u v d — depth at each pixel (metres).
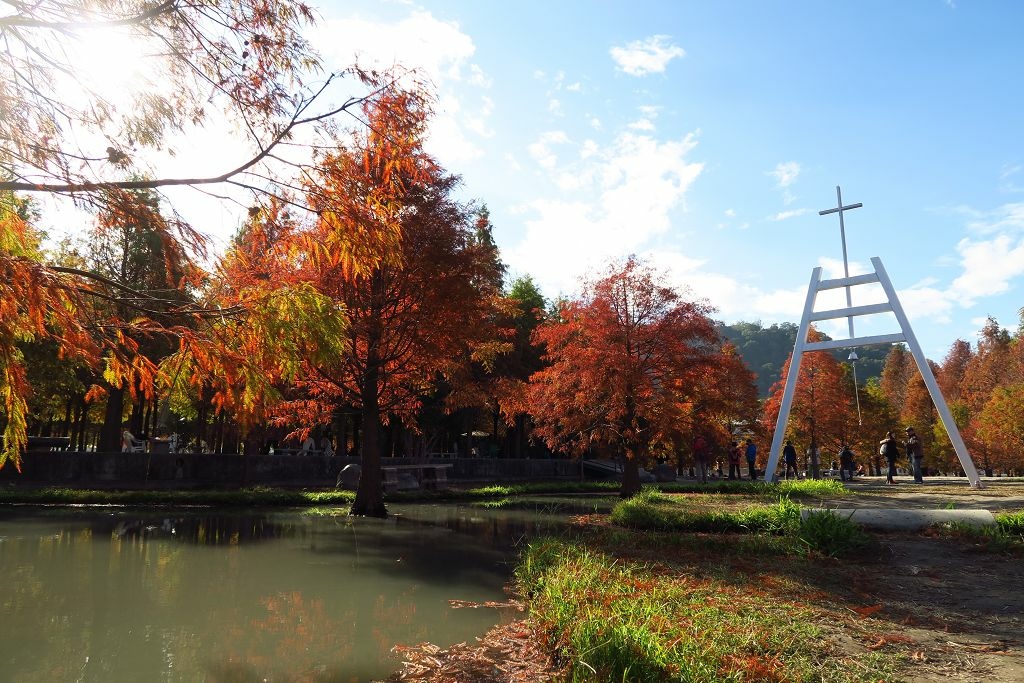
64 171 3.77
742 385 20.38
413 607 6.12
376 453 15.05
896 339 25.42
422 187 13.06
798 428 37.62
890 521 9.51
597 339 19.62
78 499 15.57
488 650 4.81
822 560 7.71
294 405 15.38
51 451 20.77
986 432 36.75
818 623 4.85
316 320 3.93
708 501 16.58
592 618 4.53
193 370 3.90
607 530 11.16
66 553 8.47
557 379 20.09
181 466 22.28
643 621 4.55
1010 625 4.87
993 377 47.78
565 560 7.30
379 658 4.59
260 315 3.84
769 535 9.98
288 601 6.21
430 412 34.53
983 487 21.75
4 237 3.88
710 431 22.03
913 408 56.12
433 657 4.62
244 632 5.14
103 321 3.83
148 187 3.87
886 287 25.78
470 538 10.88
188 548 9.16
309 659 4.54
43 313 3.41
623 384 18.98
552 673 4.14
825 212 27.80
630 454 20.44
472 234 14.59
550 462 34.62
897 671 3.81
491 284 15.31
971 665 3.94
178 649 4.66
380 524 12.84
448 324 13.94
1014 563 7.38
